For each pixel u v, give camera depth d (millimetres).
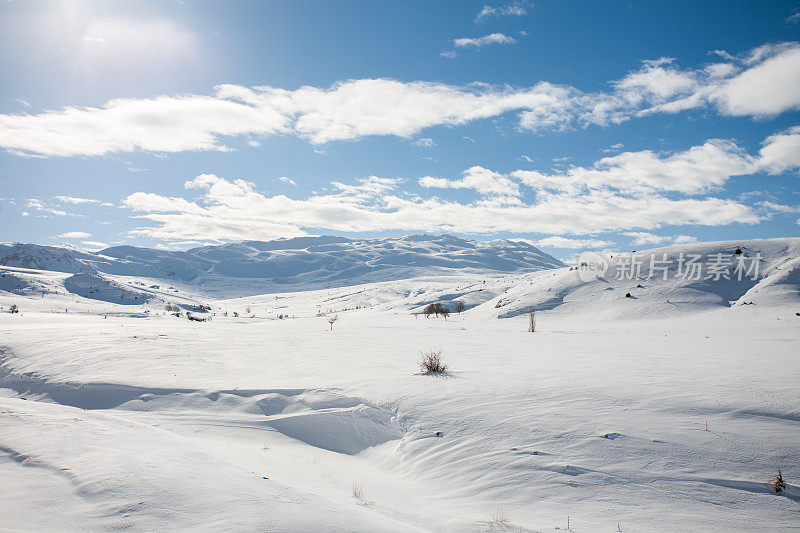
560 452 10312
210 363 24859
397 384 17109
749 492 8477
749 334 41188
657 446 10211
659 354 24812
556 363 21719
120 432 9453
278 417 14992
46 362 24781
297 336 42156
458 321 81500
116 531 5145
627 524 7465
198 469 7332
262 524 5359
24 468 7098
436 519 7590
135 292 186500
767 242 92562
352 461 12094
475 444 11336
